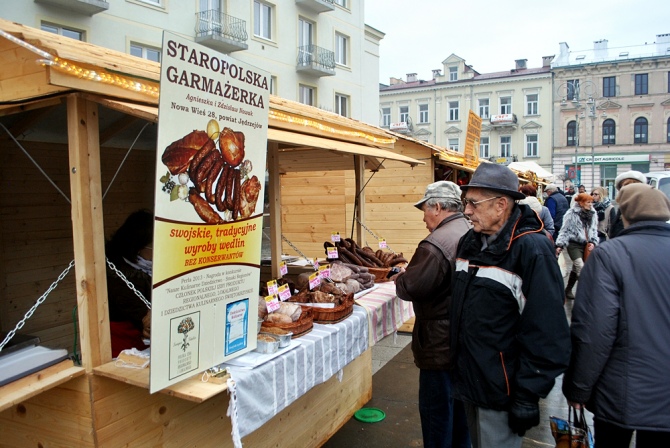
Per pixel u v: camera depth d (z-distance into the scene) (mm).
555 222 9375
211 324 1853
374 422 3656
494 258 2117
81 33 12391
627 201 2229
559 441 2309
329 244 3963
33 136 2664
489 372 2080
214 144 1798
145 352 1884
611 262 2123
